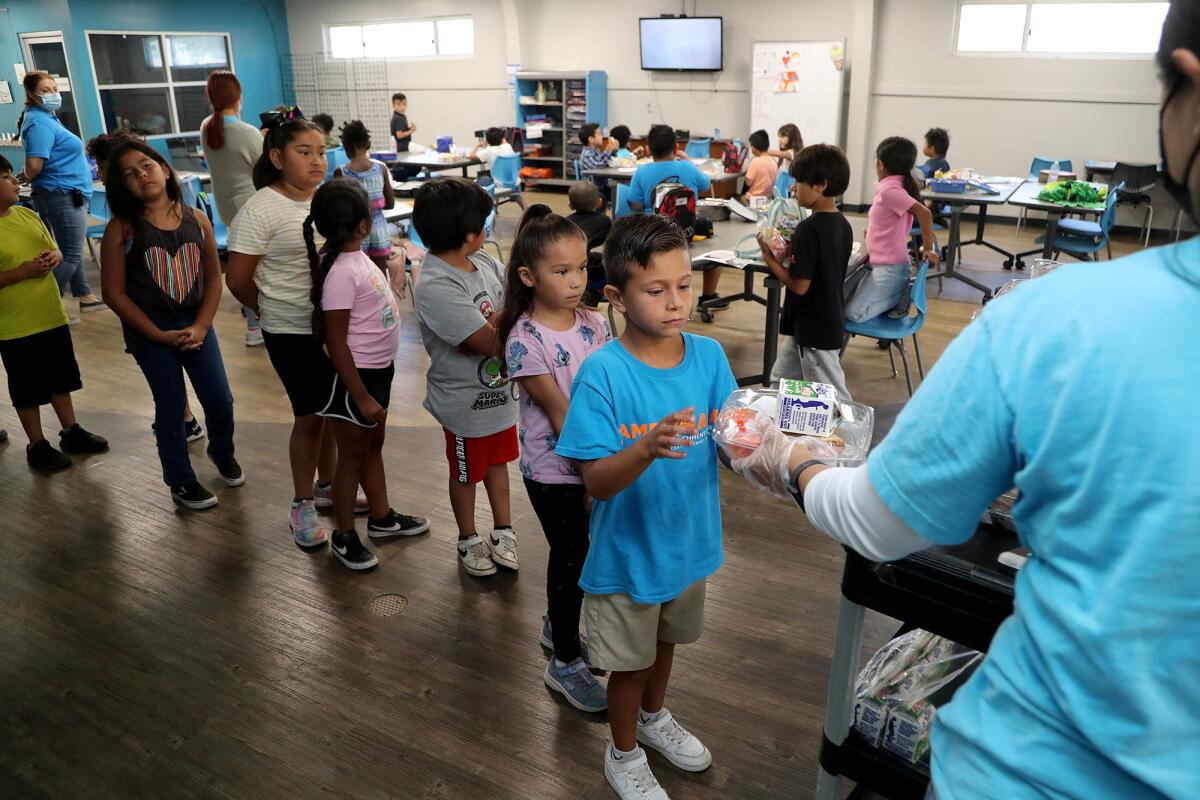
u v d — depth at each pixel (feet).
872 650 7.39
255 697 7.07
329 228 7.64
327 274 7.70
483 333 7.42
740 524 9.78
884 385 13.97
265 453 11.68
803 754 6.43
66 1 33.01
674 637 5.70
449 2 38.27
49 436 12.34
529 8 37.09
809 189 10.41
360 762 6.38
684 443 4.08
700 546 5.32
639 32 34.71
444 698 7.05
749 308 18.69
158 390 9.63
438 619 8.09
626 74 36.09
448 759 6.41
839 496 2.70
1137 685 1.99
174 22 36.86
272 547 9.38
